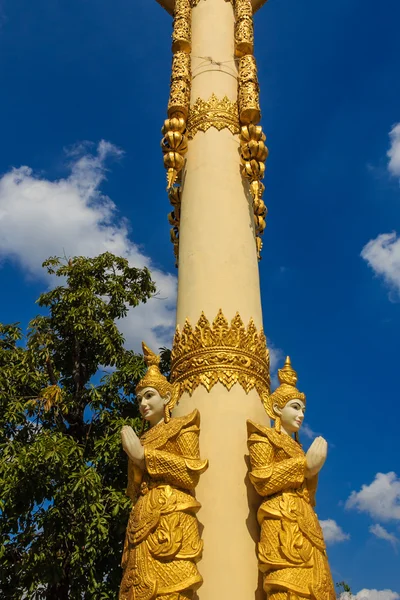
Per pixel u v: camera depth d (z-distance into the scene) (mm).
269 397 7477
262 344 7953
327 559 6336
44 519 13633
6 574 13758
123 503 13617
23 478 13352
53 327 17547
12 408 15070
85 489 13289
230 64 10086
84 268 17953
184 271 8391
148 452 6488
